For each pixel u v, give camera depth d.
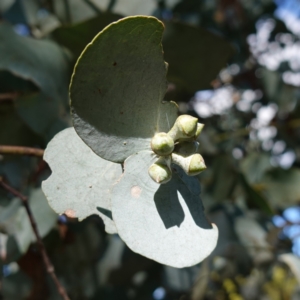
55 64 0.35
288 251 0.47
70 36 0.35
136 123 0.19
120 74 0.18
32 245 0.38
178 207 0.19
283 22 0.59
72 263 0.43
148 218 0.18
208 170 0.46
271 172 0.49
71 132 0.21
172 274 0.47
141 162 0.19
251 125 0.58
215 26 0.51
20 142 0.38
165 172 0.18
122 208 0.18
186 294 0.49
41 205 0.33
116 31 0.17
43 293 0.42
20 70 0.33
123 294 0.46
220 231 0.44
